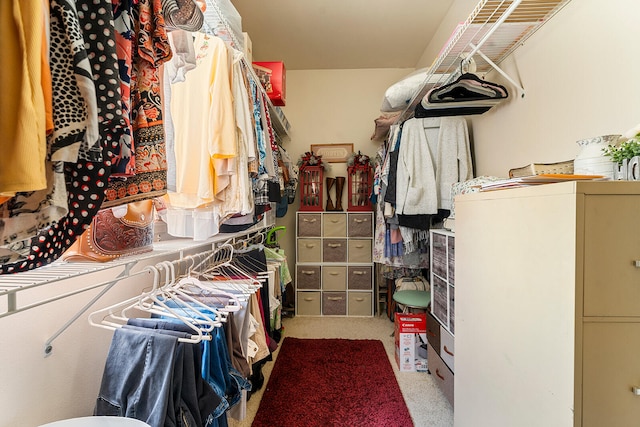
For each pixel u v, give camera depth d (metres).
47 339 0.79
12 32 0.37
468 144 2.12
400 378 2.02
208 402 0.83
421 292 2.46
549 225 0.72
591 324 0.64
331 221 3.27
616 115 1.03
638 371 0.64
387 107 2.48
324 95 3.56
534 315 0.77
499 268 0.95
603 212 0.64
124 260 0.78
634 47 0.97
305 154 3.39
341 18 2.59
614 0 1.04
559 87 1.31
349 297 3.25
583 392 0.64
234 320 1.14
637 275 0.64
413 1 2.38
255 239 2.50
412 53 3.19
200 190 1.15
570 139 1.25
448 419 1.61
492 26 1.41
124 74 0.57
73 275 0.61
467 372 1.17
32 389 0.75
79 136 0.43
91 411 0.94
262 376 1.98
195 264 1.65
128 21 0.58
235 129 1.25
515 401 0.85
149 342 0.77
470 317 1.15
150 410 0.72
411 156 2.15
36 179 0.37
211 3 1.34
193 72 1.19
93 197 0.51
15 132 0.36
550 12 1.31
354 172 3.39
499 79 1.79
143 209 0.89
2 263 0.47
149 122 0.67
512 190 0.88
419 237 2.28
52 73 0.41
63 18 0.42
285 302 3.27
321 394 1.82
